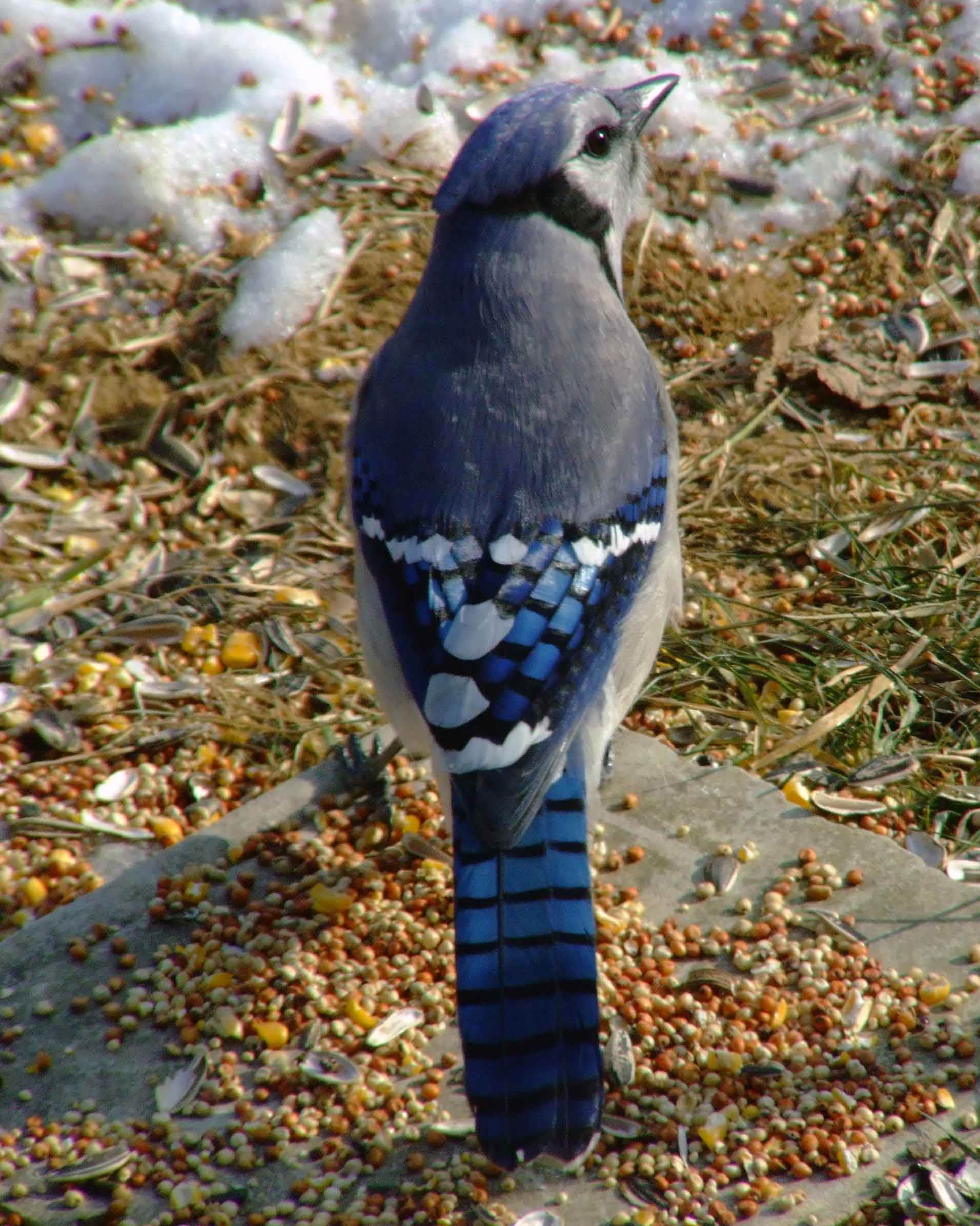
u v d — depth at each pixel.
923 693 9.33
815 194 13.20
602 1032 7.02
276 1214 6.30
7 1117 6.79
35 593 10.15
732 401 11.66
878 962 7.29
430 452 7.21
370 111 13.60
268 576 10.45
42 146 13.31
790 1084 6.72
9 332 11.80
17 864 8.59
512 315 7.39
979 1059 6.80
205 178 12.94
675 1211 6.20
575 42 14.41
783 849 7.98
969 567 10.09
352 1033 7.11
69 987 7.39
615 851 8.02
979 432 11.30
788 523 10.51
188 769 9.19
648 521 7.44
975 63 14.04
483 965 6.13
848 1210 6.20
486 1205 6.28
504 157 7.51
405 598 7.03
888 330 12.16
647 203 12.96
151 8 13.91
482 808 6.26
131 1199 6.40
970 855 8.29
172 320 11.98
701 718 9.34
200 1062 6.97
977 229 13.01
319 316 12.05
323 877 7.94
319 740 9.27
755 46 14.27
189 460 11.20
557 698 6.66
